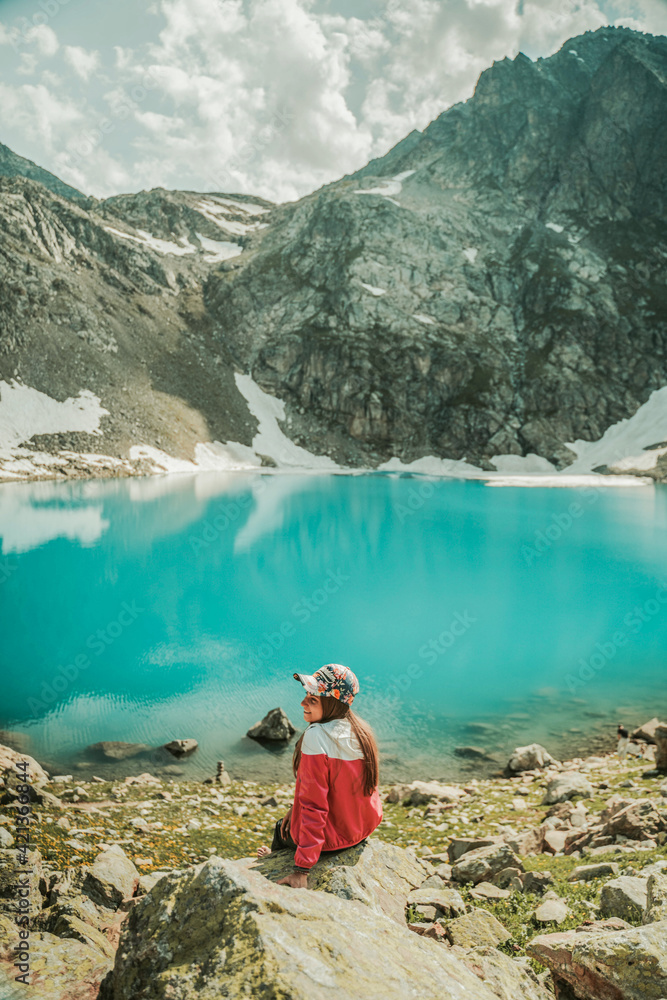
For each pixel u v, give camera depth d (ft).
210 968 8.35
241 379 379.14
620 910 16.97
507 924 17.67
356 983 8.28
